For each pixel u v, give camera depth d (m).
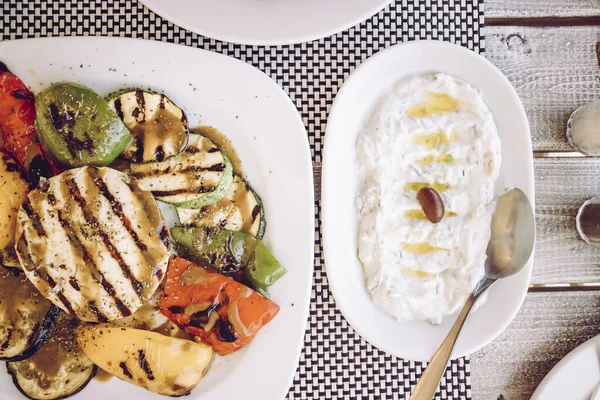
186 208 0.62
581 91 0.67
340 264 0.63
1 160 0.60
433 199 0.62
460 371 0.66
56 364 0.62
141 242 0.60
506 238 0.63
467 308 0.63
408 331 0.64
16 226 0.60
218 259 0.62
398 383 0.65
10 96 0.60
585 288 0.67
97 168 0.60
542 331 0.67
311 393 0.65
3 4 0.64
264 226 0.63
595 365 0.65
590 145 0.66
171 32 0.64
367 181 0.64
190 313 0.61
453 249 0.63
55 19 0.64
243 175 0.63
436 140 0.64
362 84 0.63
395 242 0.63
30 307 0.61
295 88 0.65
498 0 0.66
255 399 0.62
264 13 0.61
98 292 0.60
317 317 0.65
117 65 0.61
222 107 0.62
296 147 0.62
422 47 0.63
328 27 0.61
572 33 0.67
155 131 0.61
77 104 0.58
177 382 0.60
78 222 0.59
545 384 0.65
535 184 0.67
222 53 0.65
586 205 0.66
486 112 0.64
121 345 0.60
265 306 0.61
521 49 0.67
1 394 0.61
